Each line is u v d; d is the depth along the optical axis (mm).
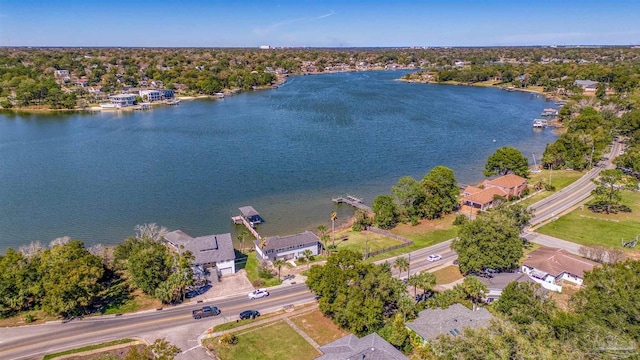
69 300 66250
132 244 86812
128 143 184875
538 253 84562
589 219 105250
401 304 62469
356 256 70562
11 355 58969
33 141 187125
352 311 60938
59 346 60938
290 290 77062
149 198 123750
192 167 152125
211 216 112875
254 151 171750
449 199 111688
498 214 86188
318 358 53719
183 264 74438
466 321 59719
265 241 89375
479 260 76688
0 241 97750
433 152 172250
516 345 46812
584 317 53094
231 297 74812
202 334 63844
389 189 133250
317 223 109875
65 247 77312
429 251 92375
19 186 131750
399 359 52031
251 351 59719
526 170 134125
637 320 50969
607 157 158375
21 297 68625
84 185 133500
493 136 198125
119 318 68062
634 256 85688
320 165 154875
